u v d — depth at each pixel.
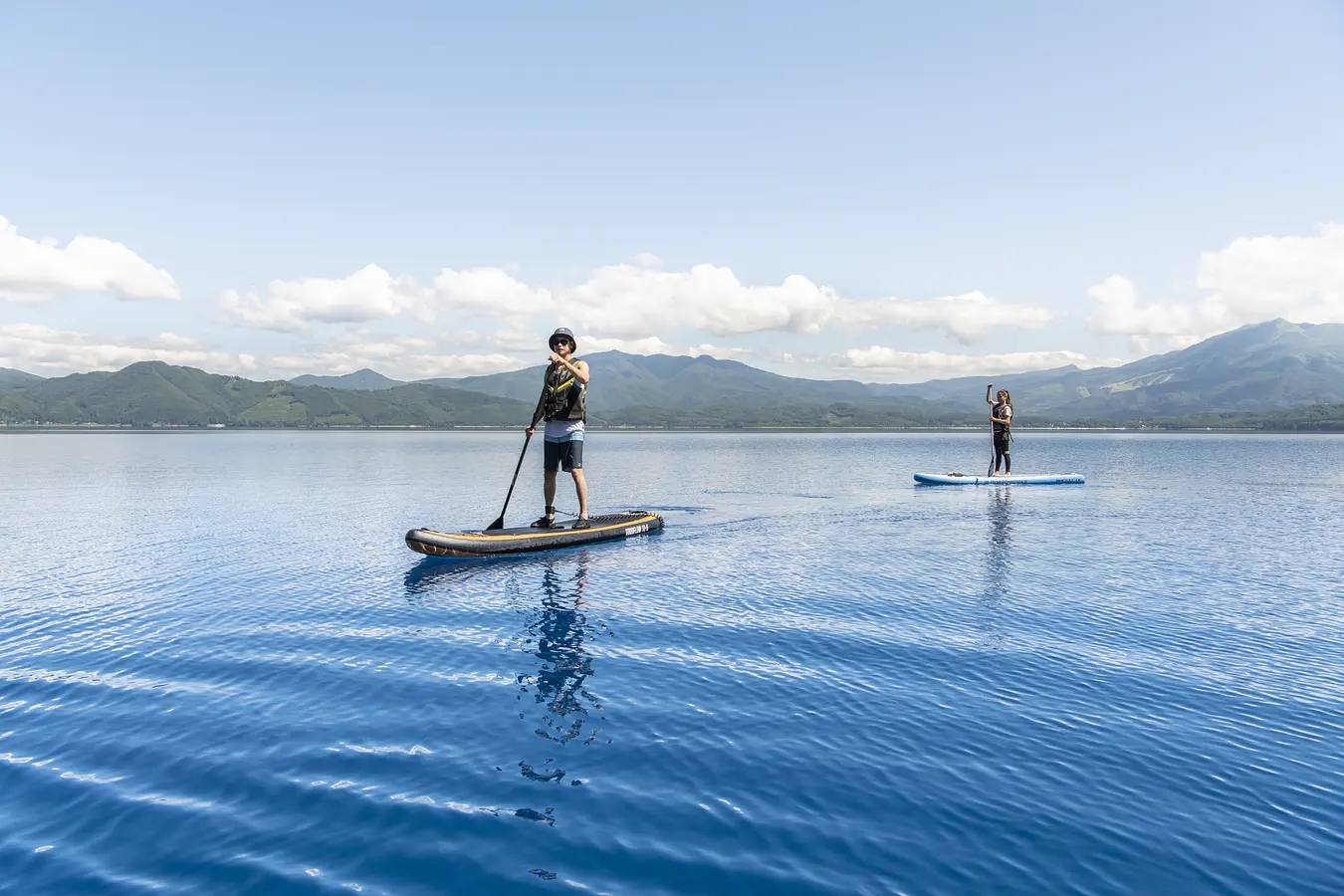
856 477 39.12
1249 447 131.38
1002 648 7.33
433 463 59.28
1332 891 3.35
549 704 5.86
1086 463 62.25
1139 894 3.35
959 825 3.98
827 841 3.82
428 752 4.96
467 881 3.47
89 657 7.14
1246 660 6.90
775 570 11.70
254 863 3.63
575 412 14.38
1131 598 9.59
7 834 3.91
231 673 6.66
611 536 14.99
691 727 5.38
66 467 50.44
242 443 156.38
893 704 5.80
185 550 14.00
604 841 3.83
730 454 86.50
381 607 9.27
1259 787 4.38
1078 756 4.84
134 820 4.05
